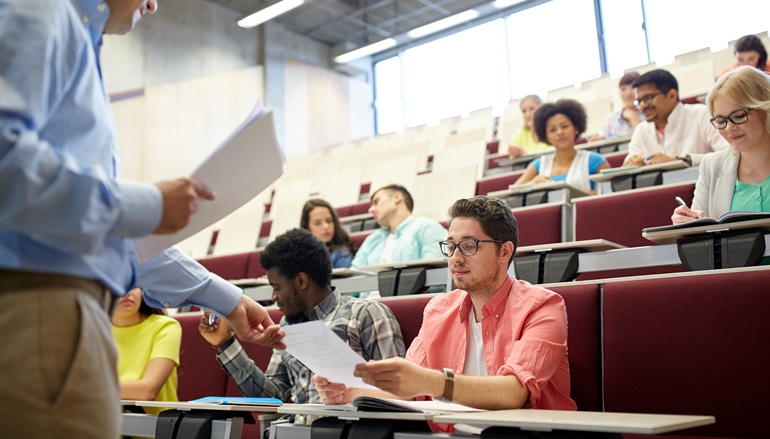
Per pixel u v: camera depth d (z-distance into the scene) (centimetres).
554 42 795
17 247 64
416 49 914
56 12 66
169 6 790
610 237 201
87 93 71
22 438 61
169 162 714
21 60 62
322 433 99
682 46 708
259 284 242
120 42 741
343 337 157
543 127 299
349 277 225
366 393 120
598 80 496
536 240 213
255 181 82
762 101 162
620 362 126
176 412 126
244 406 116
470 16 810
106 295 73
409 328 157
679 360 120
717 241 142
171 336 182
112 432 68
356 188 414
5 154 59
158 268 96
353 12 860
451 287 188
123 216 66
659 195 198
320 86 893
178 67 784
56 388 63
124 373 178
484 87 844
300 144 857
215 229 407
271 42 873
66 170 62
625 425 73
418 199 318
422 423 95
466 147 383
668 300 124
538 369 112
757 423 111
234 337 164
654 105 276
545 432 80
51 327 64
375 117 944
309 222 274
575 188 250
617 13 754
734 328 116
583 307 133
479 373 127
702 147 268
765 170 165
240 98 789
